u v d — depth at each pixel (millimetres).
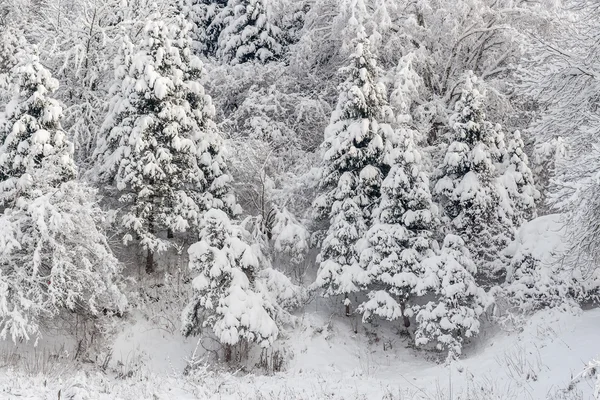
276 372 16844
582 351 11938
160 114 19438
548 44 16562
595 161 12555
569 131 16531
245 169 22609
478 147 19594
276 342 18609
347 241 19578
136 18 25047
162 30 20156
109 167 19891
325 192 21094
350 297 21281
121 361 17328
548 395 10320
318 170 21656
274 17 32062
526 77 17547
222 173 21609
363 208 20406
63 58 23641
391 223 19141
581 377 10039
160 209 19797
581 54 16172
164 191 19703
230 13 34906
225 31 33062
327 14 29469
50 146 16625
